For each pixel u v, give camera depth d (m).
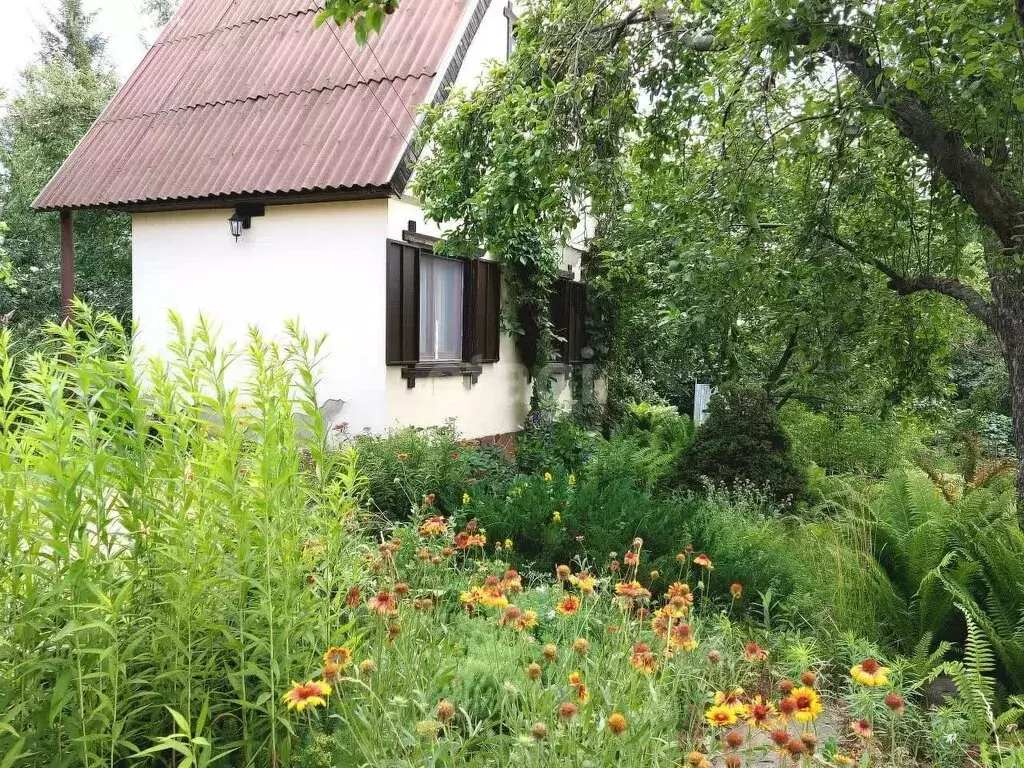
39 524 2.00
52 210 9.31
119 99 10.53
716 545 4.60
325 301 8.24
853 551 4.26
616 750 2.15
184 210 8.90
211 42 10.79
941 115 4.08
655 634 2.72
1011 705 3.16
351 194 7.86
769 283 5.46
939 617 3.67
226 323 8.77
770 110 5.07
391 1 3.19
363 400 8.09
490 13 9.86
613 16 5.92
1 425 2.12
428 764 1.96
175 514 2.23
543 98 5.48
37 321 13.57
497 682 2.69
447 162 6.39
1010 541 3.78
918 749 2.91
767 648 3.61
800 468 7.23
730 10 4.50
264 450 2.29
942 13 3.60
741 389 7.50
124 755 2.12
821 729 3.01
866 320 6.14
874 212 6.07
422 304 8.84
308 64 9.61
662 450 9.80
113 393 2.15
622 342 13.24
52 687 2.13
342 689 2.34
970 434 8.09
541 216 6.36
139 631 2.04
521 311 10.89
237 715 2.35
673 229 5.42
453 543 4.31
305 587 2.47
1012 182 4.36
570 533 4.68
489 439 10.18
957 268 5.92
